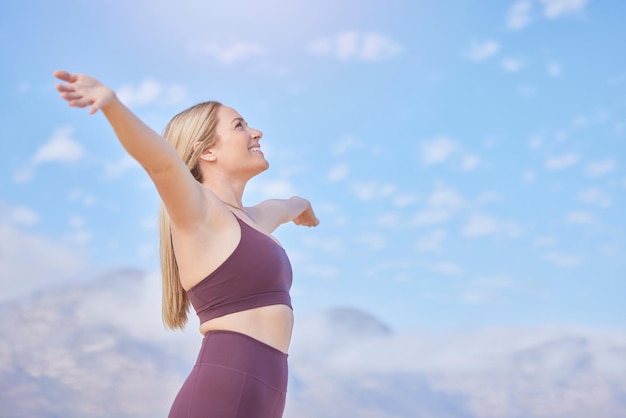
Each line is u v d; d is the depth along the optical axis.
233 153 2.07
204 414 1.75
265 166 2.10
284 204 2.61
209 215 1.84
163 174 1.69
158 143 1.63
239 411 1.75
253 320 1.83
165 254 2.03
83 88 1.50
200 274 1.85
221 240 1.85
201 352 1.84
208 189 1.89
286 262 1.96
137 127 1.58
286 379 1.90
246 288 1.84
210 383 1.76
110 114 1.55
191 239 1.84
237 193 2.10
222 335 1.82
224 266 1.83
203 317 1.88
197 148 2.06
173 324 2.06
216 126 2.09
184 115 2.12
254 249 1.86
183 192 1.74
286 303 1.91
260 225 2.35
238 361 1.78
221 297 1.84
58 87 1.49
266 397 1.81
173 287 2.04
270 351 1.84
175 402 1.82
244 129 2.12
